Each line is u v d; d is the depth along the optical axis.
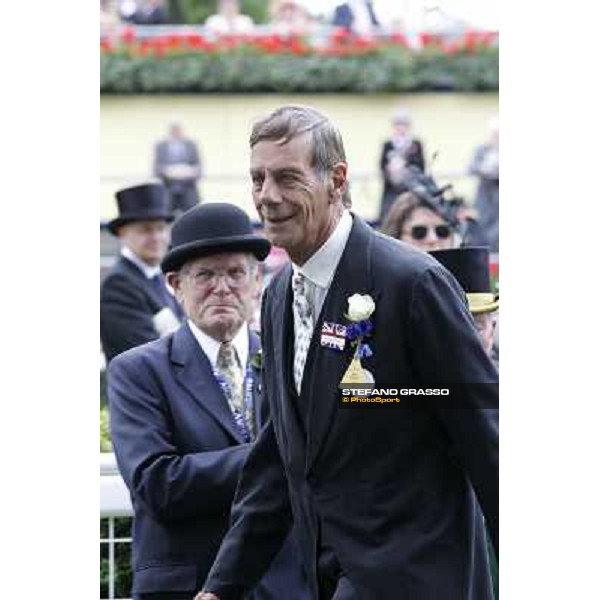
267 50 33.00
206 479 14.63
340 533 13.14
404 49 33.06
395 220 19.45
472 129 31.88
